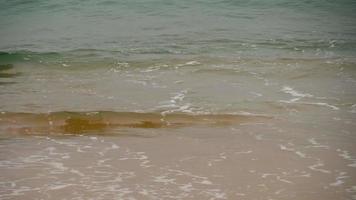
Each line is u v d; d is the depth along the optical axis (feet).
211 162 27.37
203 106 36.35
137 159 27.84
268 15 74.59
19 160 27.73
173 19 71.61
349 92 39.50
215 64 48.47
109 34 63.36
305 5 81.76
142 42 58.54
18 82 43.65
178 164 27.14
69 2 84.43
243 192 23.80
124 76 44.93
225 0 83.76
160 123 33.45
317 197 23.06
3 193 23.79
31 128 32.83
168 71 46.29
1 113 35.22
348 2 84.48
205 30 64.59
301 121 33.45
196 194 23.65
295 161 27.25
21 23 72.64
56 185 24.64
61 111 35.40
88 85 42.24
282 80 43.16
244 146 29.53
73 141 30.71
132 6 80.23
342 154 28.04
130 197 23.44
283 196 23.27
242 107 36.14
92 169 26.50
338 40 59.67
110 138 31.12
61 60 51.31
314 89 40.45
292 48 55.57
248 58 50.75
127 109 35.81
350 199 22.79
